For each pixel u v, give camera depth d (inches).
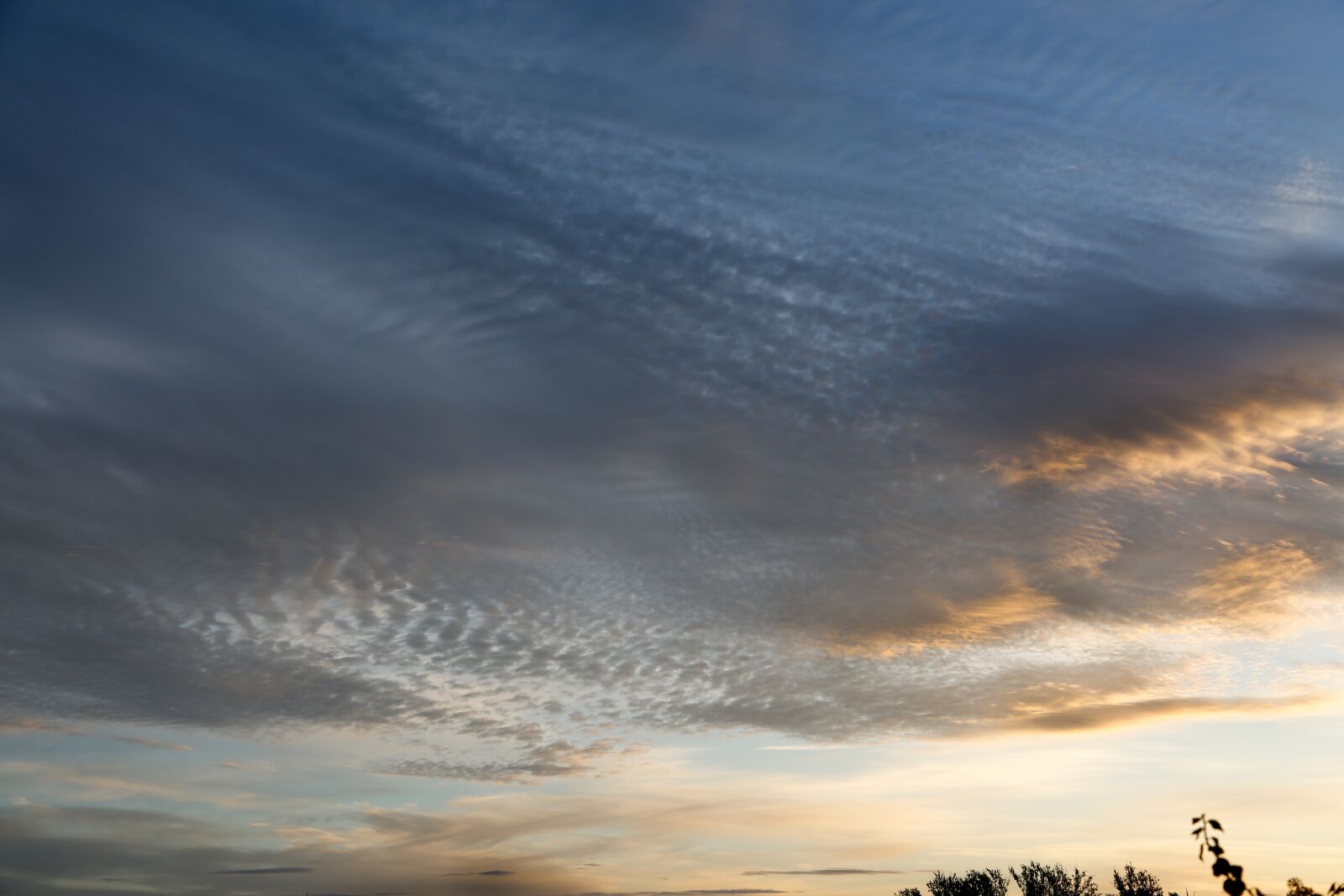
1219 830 197.0
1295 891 214.5
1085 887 1065.5
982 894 1152.8
